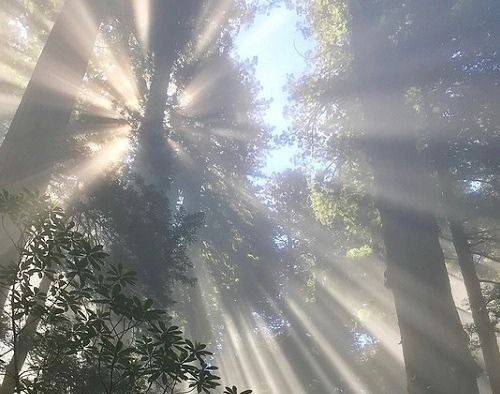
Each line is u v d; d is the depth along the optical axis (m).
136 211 11.33
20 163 7.29
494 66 13.36
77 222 10.97
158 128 17.41
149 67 17.69
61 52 8.56
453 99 14.78
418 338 6.82
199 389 3.20
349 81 14.80
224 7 19.33
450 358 6.52
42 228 3.56
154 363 3.18
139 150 17.06
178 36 16.84
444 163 16.31
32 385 3.16
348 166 18.75
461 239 17.53
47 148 7.75
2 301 4.39
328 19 17.58
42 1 15.10
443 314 6.92
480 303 16.48
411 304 7.13
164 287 11.48
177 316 21.97
